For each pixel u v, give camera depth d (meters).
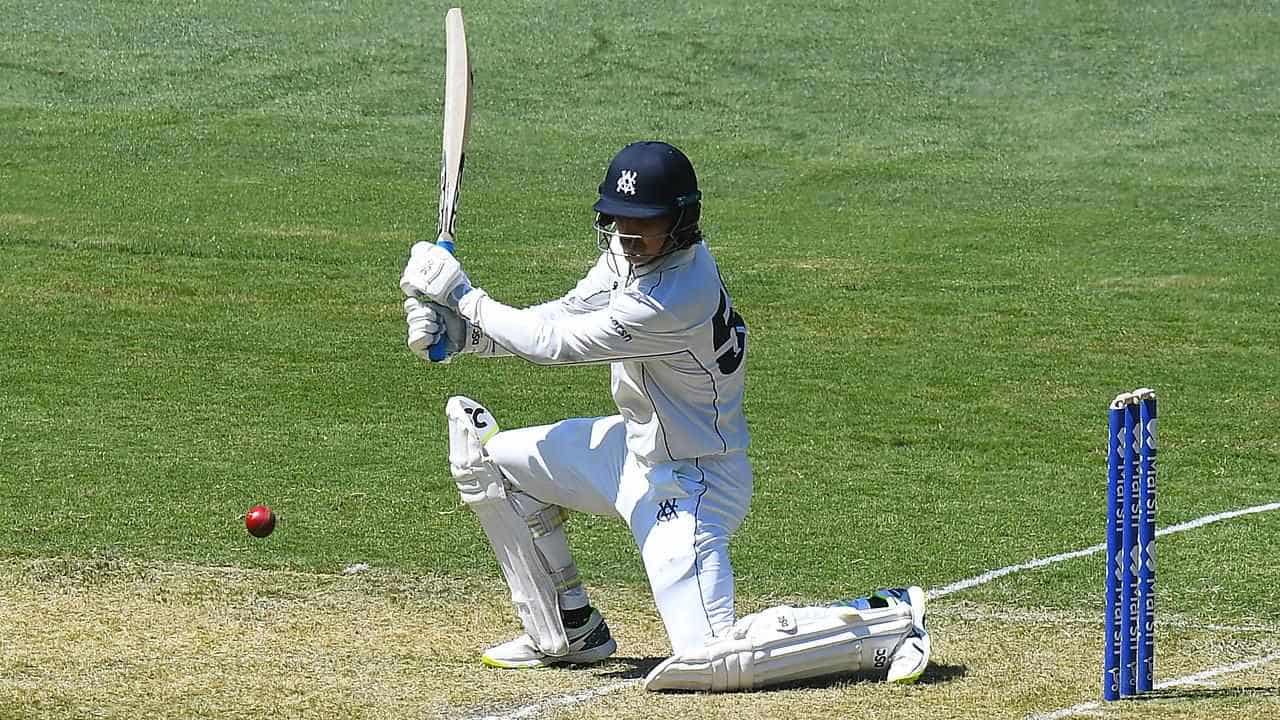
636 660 22.52
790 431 38.44
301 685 20.98
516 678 21.44
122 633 23.53
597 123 75.56
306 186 65.56
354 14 87.31
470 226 60.75
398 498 32.22
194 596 25.67
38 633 23.41
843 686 20.81
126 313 48.22
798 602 26.61
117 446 35.78
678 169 19.80
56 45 81.81
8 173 65.44
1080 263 56.84
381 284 52.53
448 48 21.97
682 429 20.47
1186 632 24.41
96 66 79.69
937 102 78.12
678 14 87.38
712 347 20.28
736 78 80.50
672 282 19.89
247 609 25.02
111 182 64.81
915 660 20.94
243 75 79.62
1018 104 77.88
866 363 44.97
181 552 28.27
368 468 34.44
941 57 82.62
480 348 20.61
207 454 35.28
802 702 20.00
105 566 27.25
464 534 29.80
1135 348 46.91
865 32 85.25
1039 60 82.25
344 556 28.25
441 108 76.75
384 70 80.94
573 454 21.28
